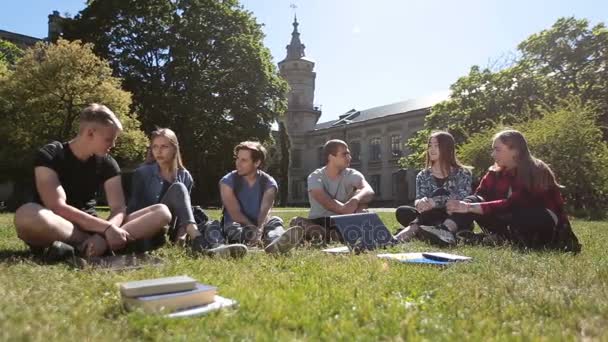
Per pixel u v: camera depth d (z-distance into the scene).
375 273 2.40
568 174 15.91
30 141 19.05
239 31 25.94
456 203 4.10
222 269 2.50
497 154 4.20
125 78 23.84
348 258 2.94
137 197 3.67
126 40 24.27
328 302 1.77
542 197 3.96
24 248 3.38
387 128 45.00
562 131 16.09
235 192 4.06
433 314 1.65
